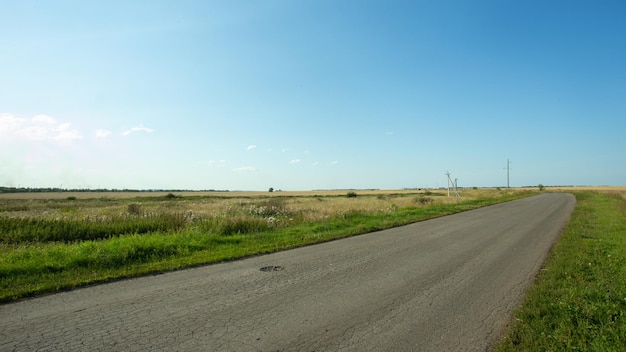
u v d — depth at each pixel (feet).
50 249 28.35
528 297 17.76
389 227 48.98
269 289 19.63
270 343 12.96
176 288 19.71
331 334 13.79
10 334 13.51
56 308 16.39
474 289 19.77
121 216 52.11
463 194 204.23
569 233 39.70
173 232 38.37
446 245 34.24
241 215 53.78
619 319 14.62
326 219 54.49
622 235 38.55
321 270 24.12
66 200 180.45
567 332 13.47
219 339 13.26
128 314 15.70
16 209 100.73
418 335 13.76
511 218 60.90
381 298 18.19
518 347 12.52
